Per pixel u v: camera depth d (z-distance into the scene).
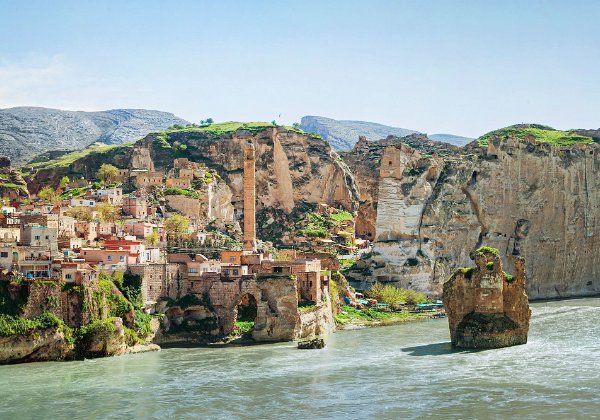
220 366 160.38
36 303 167.00
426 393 133.38
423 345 184.88
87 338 169.00
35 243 184.00
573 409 122.12
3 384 144.00
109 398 134.00
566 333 196.75
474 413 121.25
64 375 151.38
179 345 189.12
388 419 119.62
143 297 190.38
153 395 135.62
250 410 126.06
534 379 141.00
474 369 150.88
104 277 182.62
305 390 137.88
